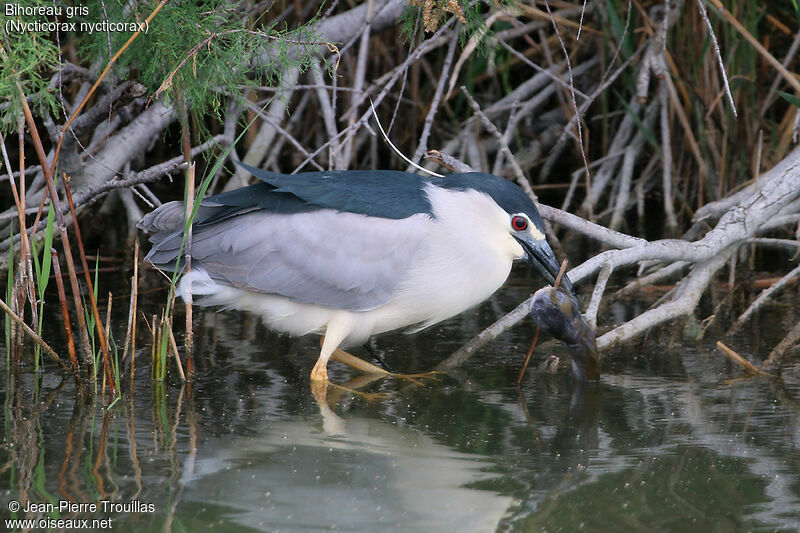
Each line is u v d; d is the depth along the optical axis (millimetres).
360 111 16672
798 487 6742
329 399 8914
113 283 13297
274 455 7355
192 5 10180
